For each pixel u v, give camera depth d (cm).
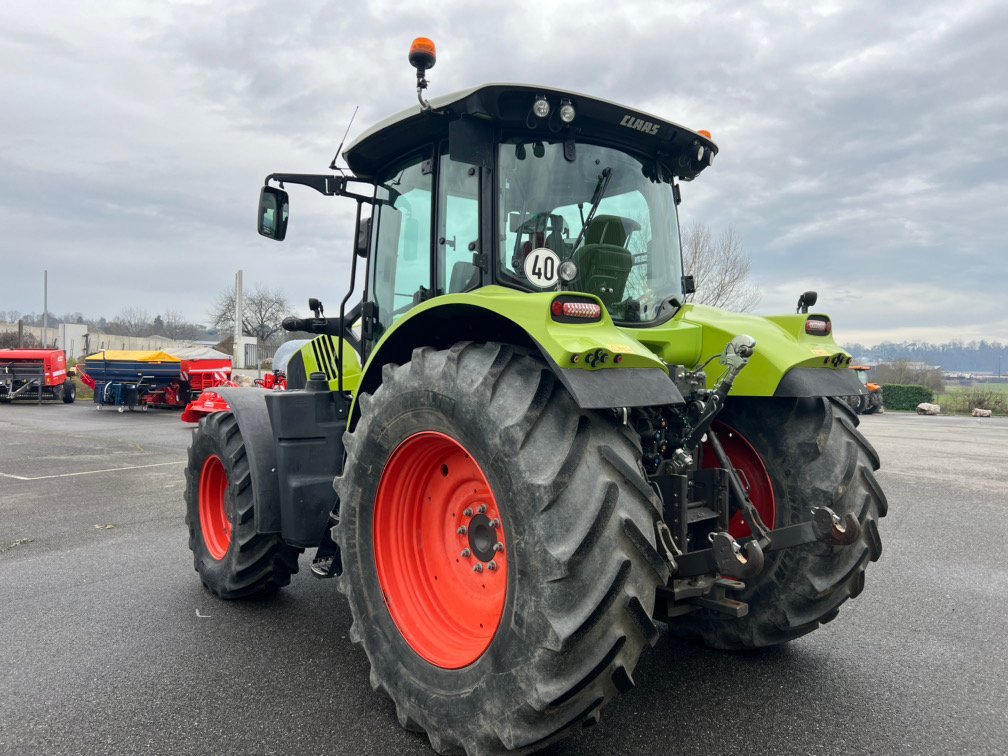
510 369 231
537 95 275
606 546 204
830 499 286
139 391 1864
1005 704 282
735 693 290
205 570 418
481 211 284
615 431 225
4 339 4825
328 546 357
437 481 276
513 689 210
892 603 405
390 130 318
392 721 268
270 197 369
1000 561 494
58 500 712
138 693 290
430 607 268
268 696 288
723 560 228
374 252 369
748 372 296
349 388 391
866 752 245
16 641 347
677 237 342
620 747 247
